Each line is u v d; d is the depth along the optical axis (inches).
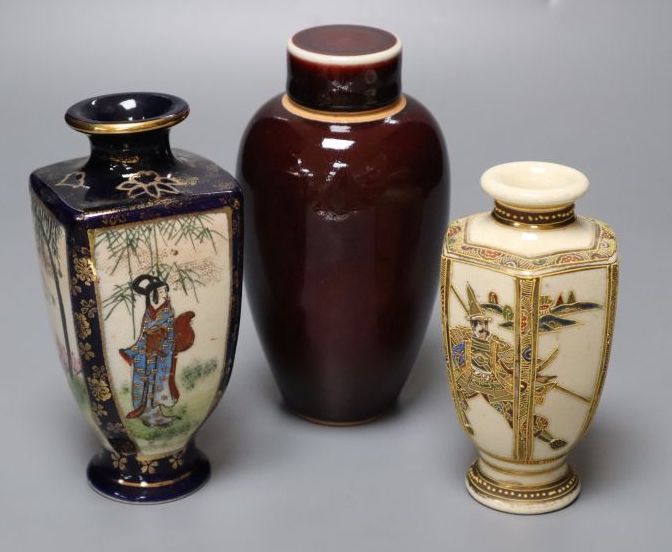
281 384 37.1
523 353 31.7
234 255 32.4
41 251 32.6
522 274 31.2
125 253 31.4
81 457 35.7
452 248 32.1
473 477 34.2
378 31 35.7
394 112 34.8
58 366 39.3
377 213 34.3
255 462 35.5
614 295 31.8
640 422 36.7
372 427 37.0
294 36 35.3
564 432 32.7
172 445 33.9
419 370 39.4
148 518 33.5
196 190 31.9
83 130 31.6
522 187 32.6
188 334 32.5
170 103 32.7
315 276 34.9
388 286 35.1
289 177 34.3
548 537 32.8
